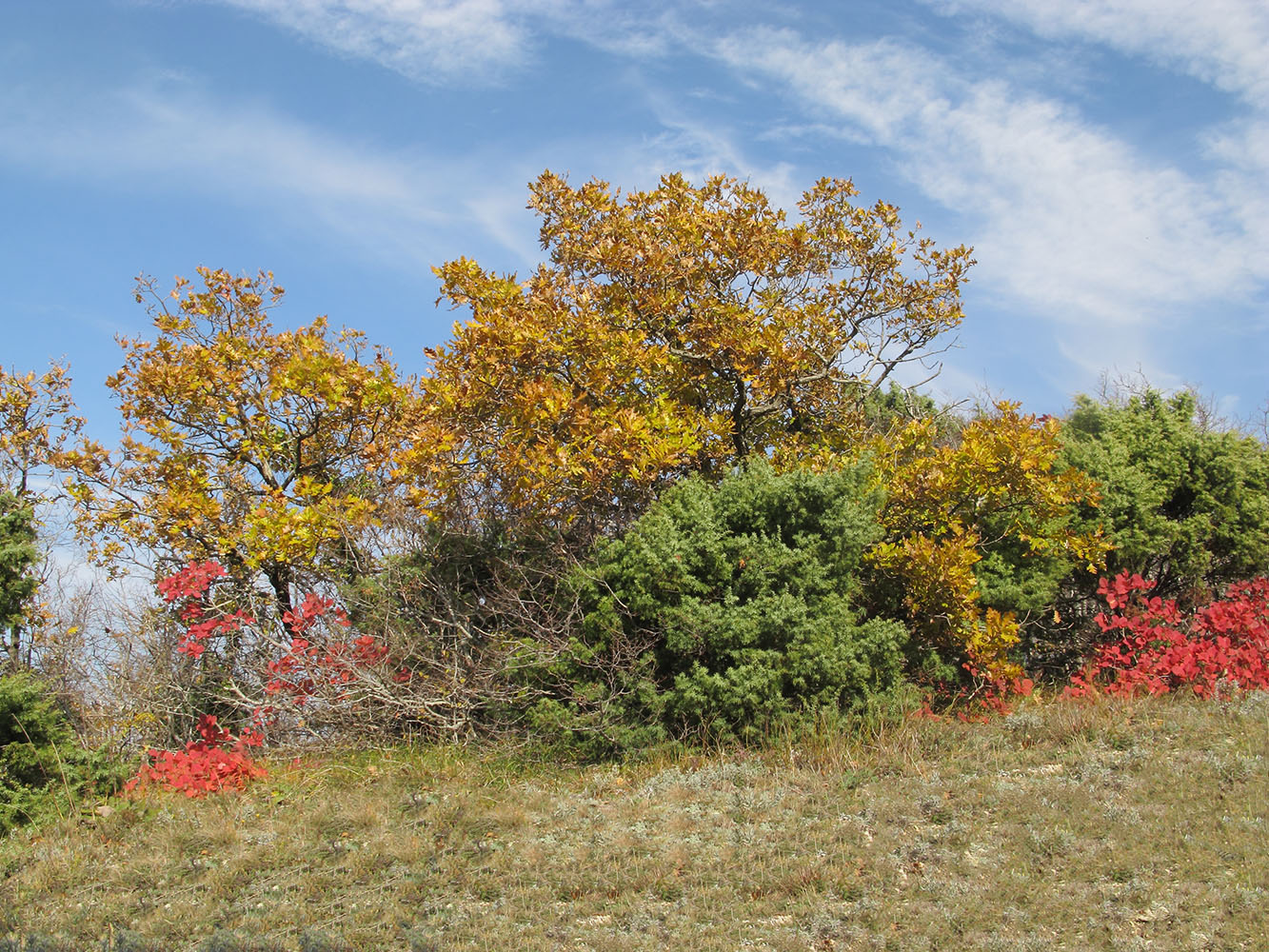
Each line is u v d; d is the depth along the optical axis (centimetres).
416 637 1051
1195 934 502
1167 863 584
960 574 984
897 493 1113
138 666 1112
